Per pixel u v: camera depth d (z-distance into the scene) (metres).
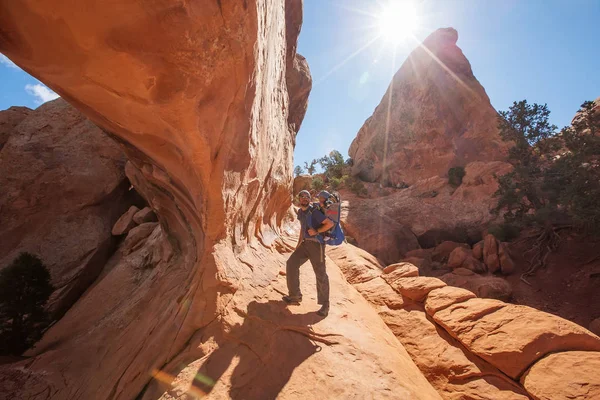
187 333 2.47
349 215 29.00
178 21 1.85
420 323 3.86
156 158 3.29
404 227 27.14
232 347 2.36
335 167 48.91
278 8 5.78
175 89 2.14
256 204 4.54
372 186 43.88
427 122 43.97
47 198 13.33
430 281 4.59
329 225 3.19
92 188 14.03
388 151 47.16
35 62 1.86
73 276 11.61
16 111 17.31
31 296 8.05
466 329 3.26
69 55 1.79
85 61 1.83
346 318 3.35
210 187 2.94
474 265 18.94
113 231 13.53
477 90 43.19
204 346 2.33
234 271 3.13
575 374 2.33
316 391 2.09
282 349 2.46
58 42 1.70
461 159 40.38
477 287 15.58
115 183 14.61
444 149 41.47
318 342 2.67
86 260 12.25
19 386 4.49
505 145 37.81
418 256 22.98
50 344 6.95
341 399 2.05
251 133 3.53
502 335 2.95
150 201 6.14
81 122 15.46
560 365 2.45
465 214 27.02
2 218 12.62
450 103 43.69
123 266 9.50
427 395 2.47
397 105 50.00
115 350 3.95
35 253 12.08
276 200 6.60
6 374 4.85
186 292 3.04
